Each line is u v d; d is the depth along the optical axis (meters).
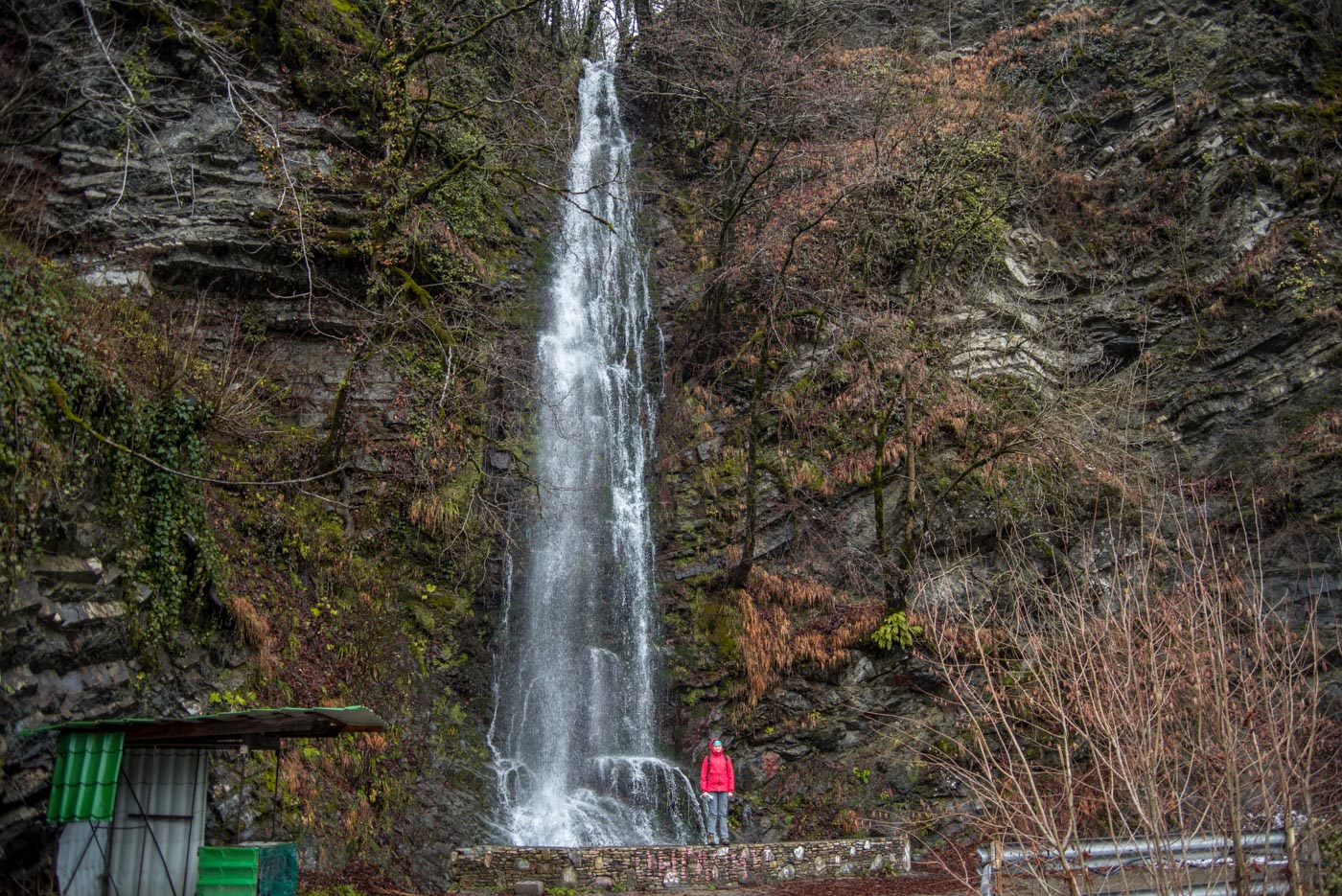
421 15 19.42
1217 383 19.81
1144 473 18.55
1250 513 18.39
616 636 17.98
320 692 13.15
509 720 16.05
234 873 8.40
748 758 16.67
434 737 14.77
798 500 18.91
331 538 14.80
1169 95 23.30
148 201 15.26
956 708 16.64
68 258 14.38
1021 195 21.94
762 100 22.31
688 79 23.88
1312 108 21.97
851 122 22.52
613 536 18.89
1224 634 8.83
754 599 18.02
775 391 20.20
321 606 14.06
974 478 18.66
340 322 16.34
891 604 17.22
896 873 13.52
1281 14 23.11
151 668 10.71
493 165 18.75
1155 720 8.19
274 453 14.63
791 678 17.23
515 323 19.59
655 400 20.92
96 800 7.82
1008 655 16.83
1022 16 26.55
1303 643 8.68
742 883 12.73
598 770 16.38
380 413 16.31
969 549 18.27
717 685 17.33
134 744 8.69
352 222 16.61
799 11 24.78
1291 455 18.42
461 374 17.62
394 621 15.20
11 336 9.52
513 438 18.44
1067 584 17.50
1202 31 23.70
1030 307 21.22
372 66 18.22
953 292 20.17
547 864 12.48
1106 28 24.81
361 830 12.46
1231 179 21.31
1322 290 19.59
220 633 11.96
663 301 22.14
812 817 16.06
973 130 22.30
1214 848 7.64
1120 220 22.22
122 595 10.51
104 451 10.66
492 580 16.92
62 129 15.07
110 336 11.63
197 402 12.25
